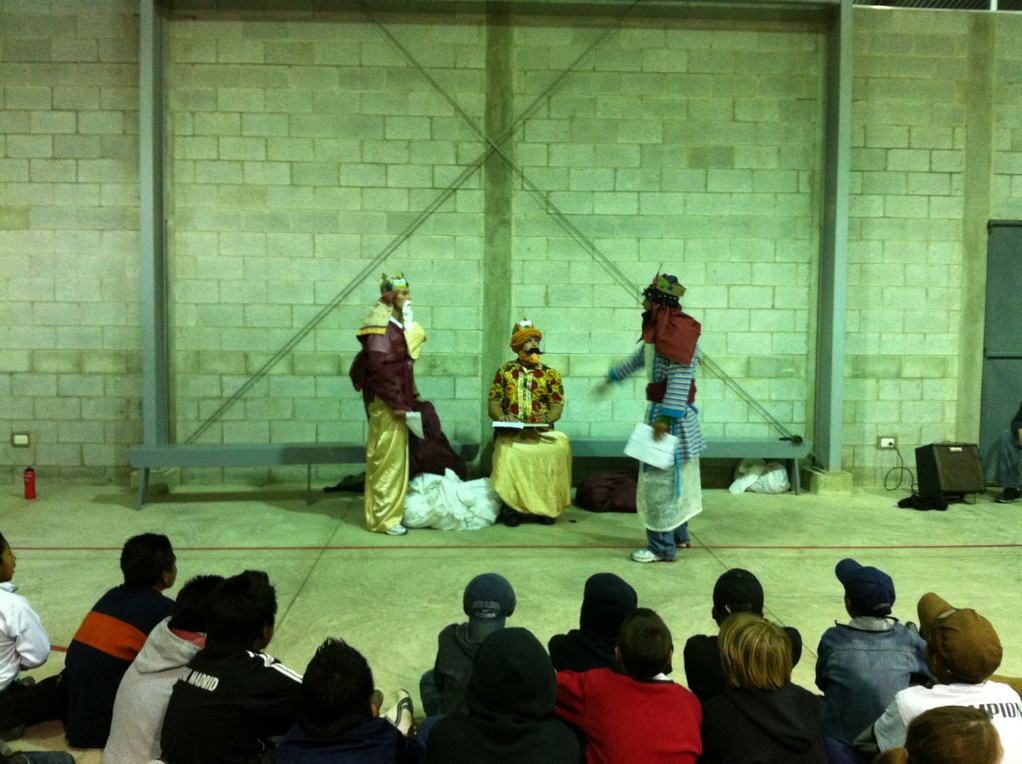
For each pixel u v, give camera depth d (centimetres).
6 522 601
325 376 721
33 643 292
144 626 296
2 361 711
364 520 619
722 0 699
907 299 737
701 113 719
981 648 219
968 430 743
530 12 706
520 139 714
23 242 704
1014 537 580
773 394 742
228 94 701
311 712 212
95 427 717
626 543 567
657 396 516
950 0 749
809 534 587
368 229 714
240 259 710
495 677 198
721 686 251
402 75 705
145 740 258
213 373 715
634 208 722
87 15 692
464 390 726
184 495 690
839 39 696
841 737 269
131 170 703
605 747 216
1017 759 209
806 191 729
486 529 603
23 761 260
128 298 709
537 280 723
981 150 730
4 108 696
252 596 248
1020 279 738
